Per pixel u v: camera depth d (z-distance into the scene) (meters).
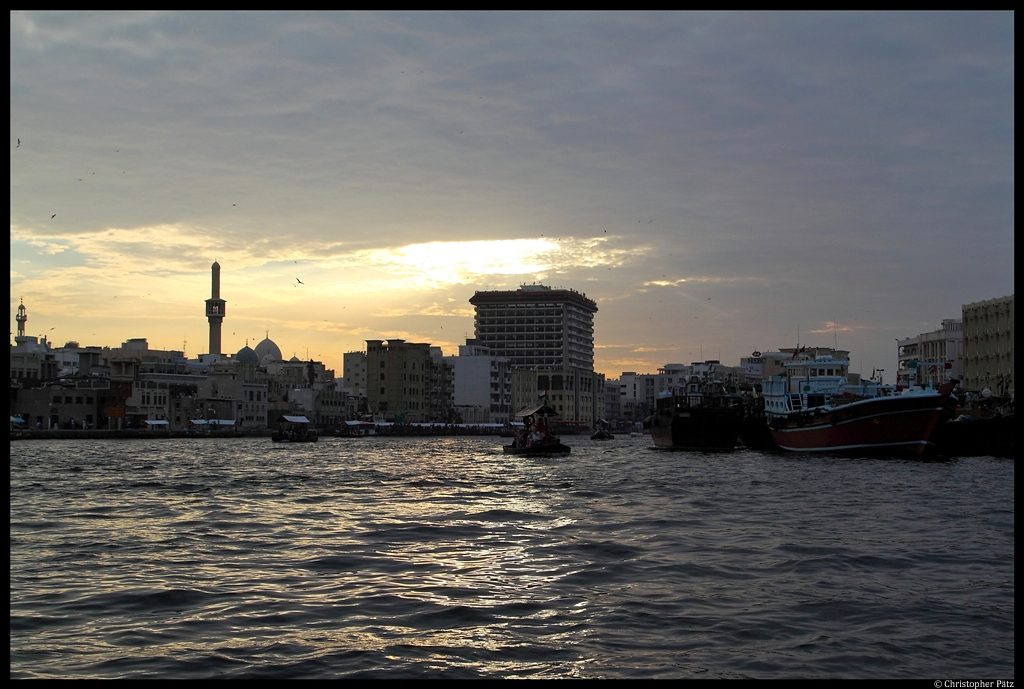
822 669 23.50
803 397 126.75
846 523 47.78
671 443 141.62
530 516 51.50
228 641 25.58
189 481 79.38
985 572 34.69
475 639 25.81
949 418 106.69
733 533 44.19
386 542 42.03
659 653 24.70
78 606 29.38
